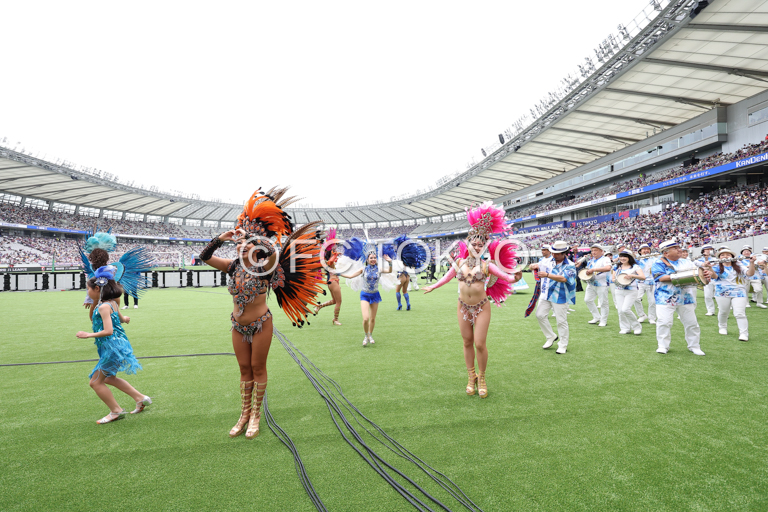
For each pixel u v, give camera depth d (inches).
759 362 201.9
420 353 236.8
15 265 1338.6
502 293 172.6
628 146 1381.6
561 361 210.8
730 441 117.2
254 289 126.6
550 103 1176.8
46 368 210.8
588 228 1465.3
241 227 131.3
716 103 1047.6
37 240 1738.4
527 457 110.3
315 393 166.7
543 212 1798.7
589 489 94.7
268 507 90.3
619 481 97.7
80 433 129.7
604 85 954.1
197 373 199.3
